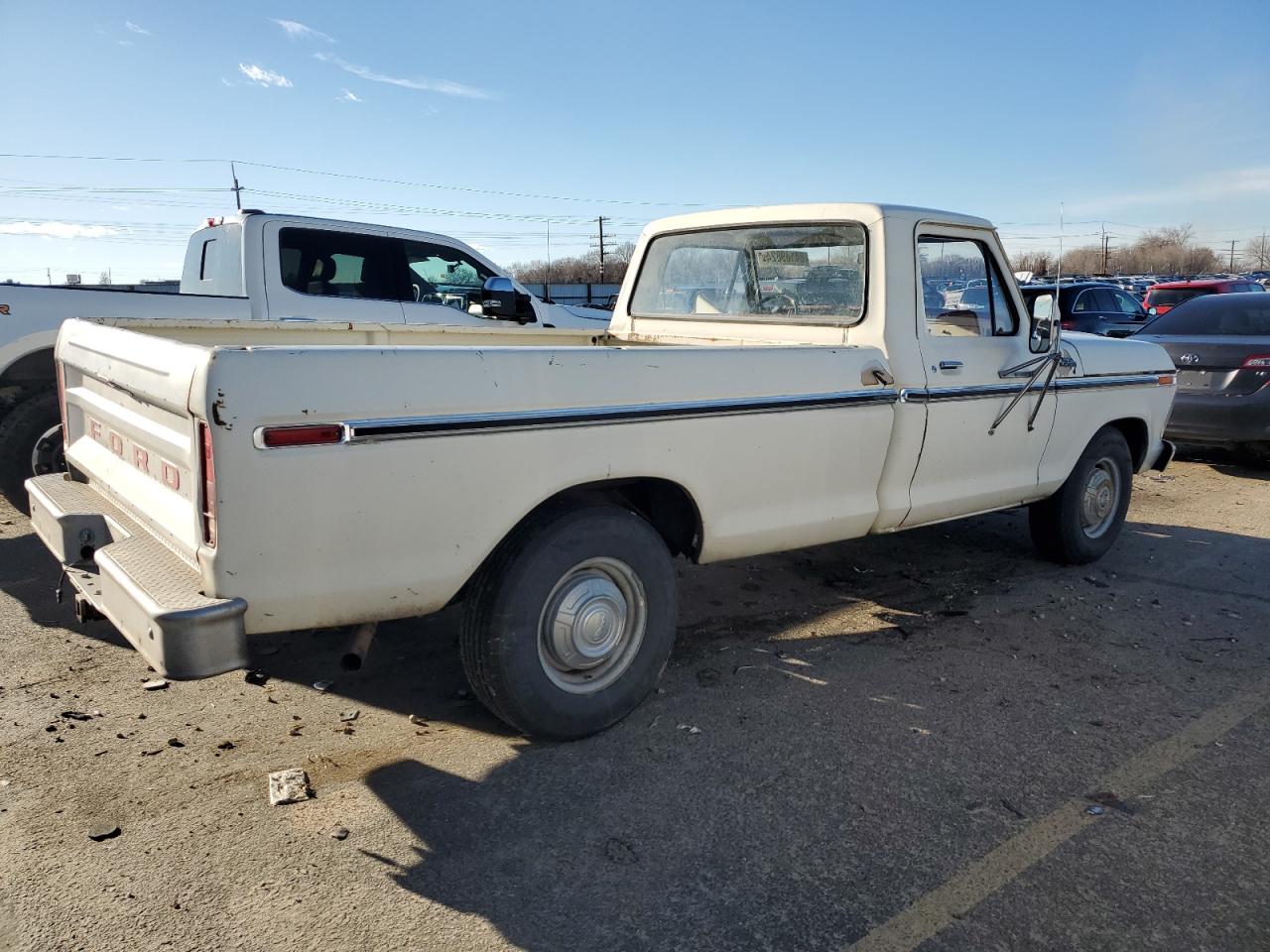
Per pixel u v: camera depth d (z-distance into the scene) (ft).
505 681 10.49
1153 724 12.09
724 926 8.16
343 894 8.48
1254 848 9.40
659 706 12.37
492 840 9.34
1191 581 18.04
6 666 13.17
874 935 8.07
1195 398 27.84
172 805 9.85
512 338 17.26
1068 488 18.08
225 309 20.98
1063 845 9.41
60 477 13.07
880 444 13.94
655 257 18.04
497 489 10.01
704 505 12.00
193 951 7.73
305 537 8.93
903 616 15.94
